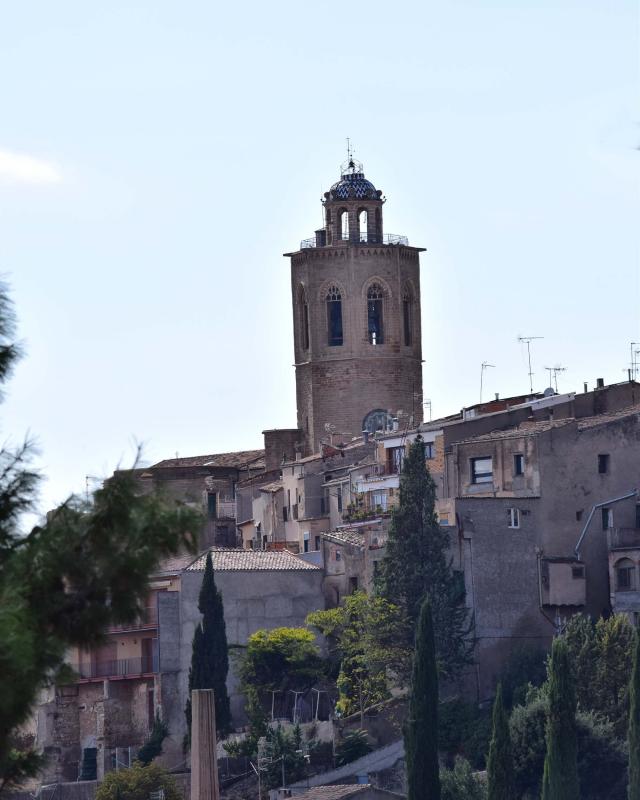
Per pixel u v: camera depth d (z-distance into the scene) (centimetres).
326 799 14750
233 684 18312
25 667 3678
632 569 17850
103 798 16512
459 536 17825
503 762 14775
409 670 17212
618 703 16188
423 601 17038
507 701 17288
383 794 14975
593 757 15450
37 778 4169
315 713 17950
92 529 3972
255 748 16975
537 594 17938
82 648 3953
